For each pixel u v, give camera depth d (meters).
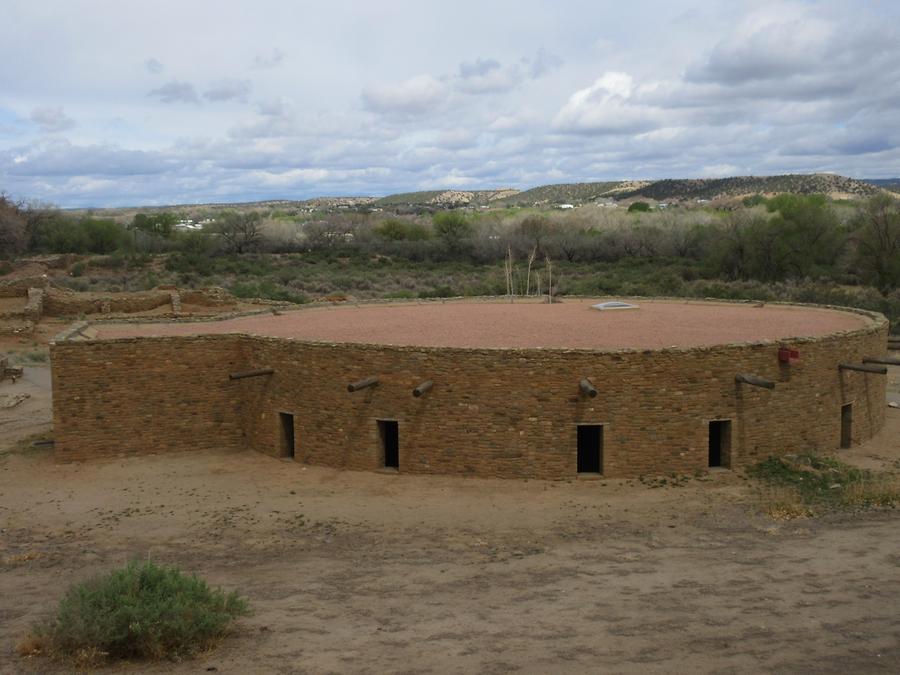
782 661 9.12
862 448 20.92
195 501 18.09
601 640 9.96
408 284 66.56
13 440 24.09
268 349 20.95
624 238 82.75
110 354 21.14
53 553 15.07
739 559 13.41
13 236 76.06
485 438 18.42
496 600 11.75
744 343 18.64
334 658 9.47
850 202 96.25
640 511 16.45
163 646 9.63
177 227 113.38
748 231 66.56
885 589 11.55
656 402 18.17
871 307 47.59
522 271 72.31
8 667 9.24
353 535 15.70
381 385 19.08
